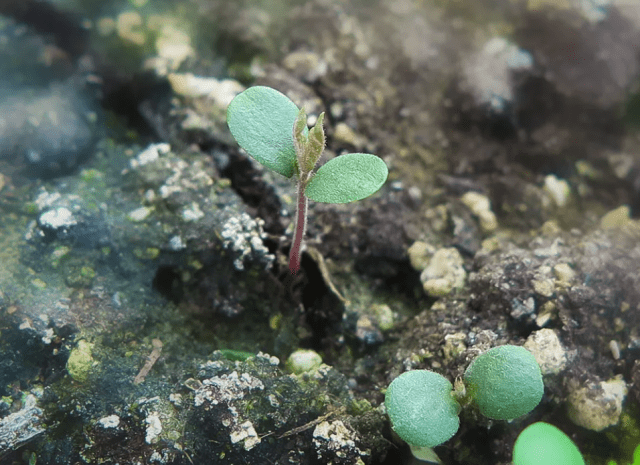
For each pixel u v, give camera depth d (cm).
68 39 23
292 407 19
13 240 20
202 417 18
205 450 18
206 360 19
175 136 21
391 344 20
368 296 20
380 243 20
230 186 21
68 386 18
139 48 23
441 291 20
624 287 19
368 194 18
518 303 19
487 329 19
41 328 19
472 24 24
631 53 23
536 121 23
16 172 21
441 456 19
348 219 20
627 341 19
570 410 19
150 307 20
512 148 22
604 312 19
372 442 19
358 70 22
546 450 18
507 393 18
